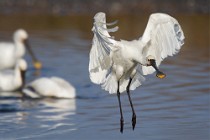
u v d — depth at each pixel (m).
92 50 11.77
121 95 17.67
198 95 17.38
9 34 27.36
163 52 12.27
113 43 11.80
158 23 12.09
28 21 30.48
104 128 14.28
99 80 12.08
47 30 28.44
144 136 13.57
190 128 14.13
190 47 25.03
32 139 13.54
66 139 13.47
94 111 15.94
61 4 33.38
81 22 30.28
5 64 22.84
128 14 31.88
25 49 24.89
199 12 32.16
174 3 33.00
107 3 33.19
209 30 28.06
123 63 11.95
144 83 19.05
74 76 20.33
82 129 14.20
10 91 19.50
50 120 15.07
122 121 12.55
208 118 14.95
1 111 16.19
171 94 17.55
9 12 32.56
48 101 17.56
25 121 15.02
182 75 20.03
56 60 22.64
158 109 15.92
